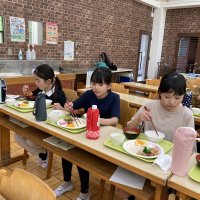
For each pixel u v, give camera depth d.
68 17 5.20
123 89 3.51
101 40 6.29
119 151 1.25
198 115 2.38
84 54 5.86
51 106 2.03
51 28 4.87
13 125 1.97
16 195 0.91
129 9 7.03
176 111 1.55
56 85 2.23
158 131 1.59
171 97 1.39
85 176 1.81
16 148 2.70
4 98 2.04
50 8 4.76
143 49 8.21
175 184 0.99
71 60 5.53
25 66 4.33
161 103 1.57
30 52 4.43
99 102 1.86
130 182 1.26
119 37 6.91
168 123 1.58
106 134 1.49
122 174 1.33
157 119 1.61
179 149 1.03
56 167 2.39
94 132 1.38
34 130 1.90
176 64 8.53
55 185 2.10
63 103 2.23
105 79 1.71
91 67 6.04
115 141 1.29
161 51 8.63
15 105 1.94
